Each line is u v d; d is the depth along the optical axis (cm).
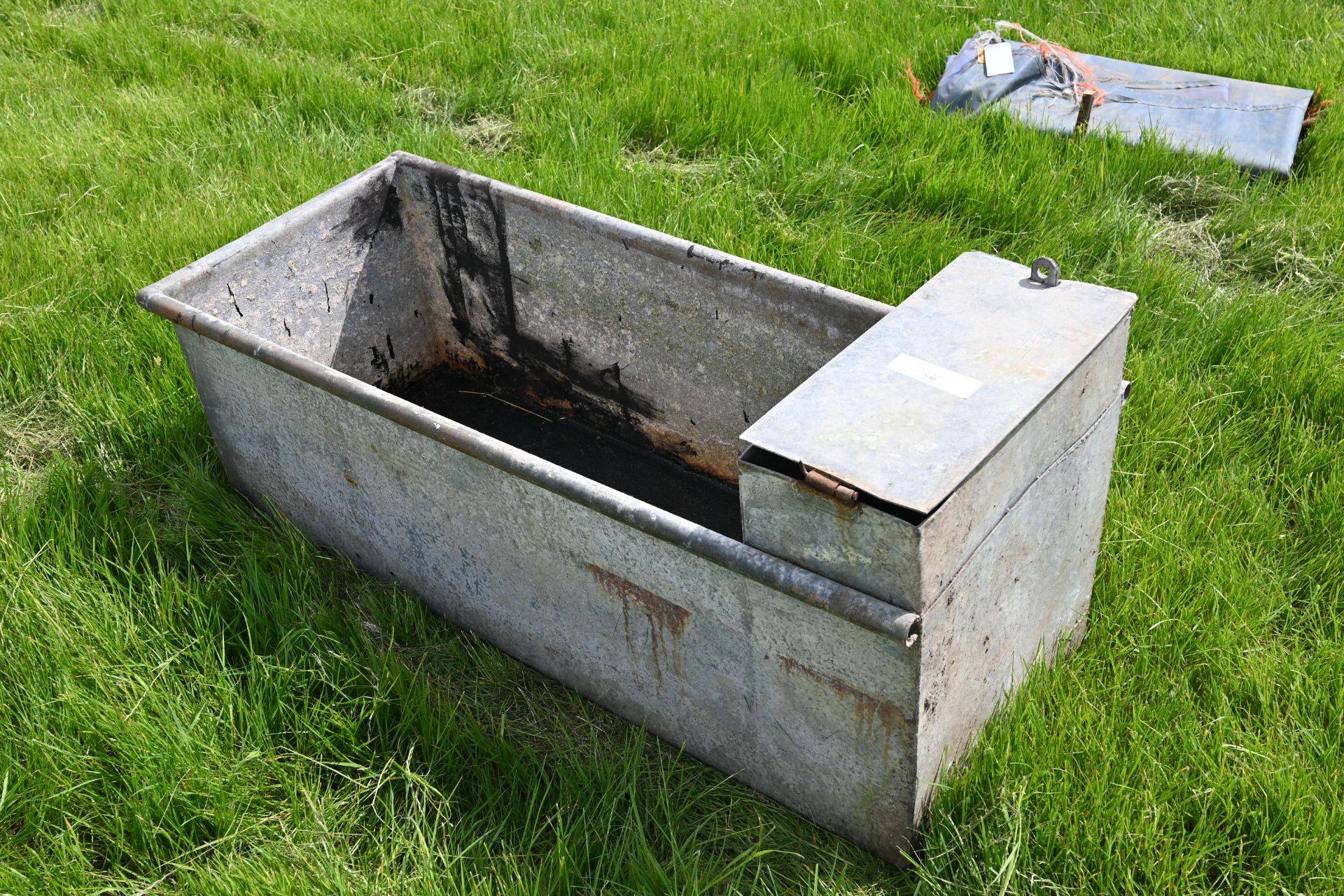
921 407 238
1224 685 297
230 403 355
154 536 346
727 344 352
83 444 399
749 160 532
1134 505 349
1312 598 319
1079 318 262
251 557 345
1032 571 274
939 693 248
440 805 285
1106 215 477
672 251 346
